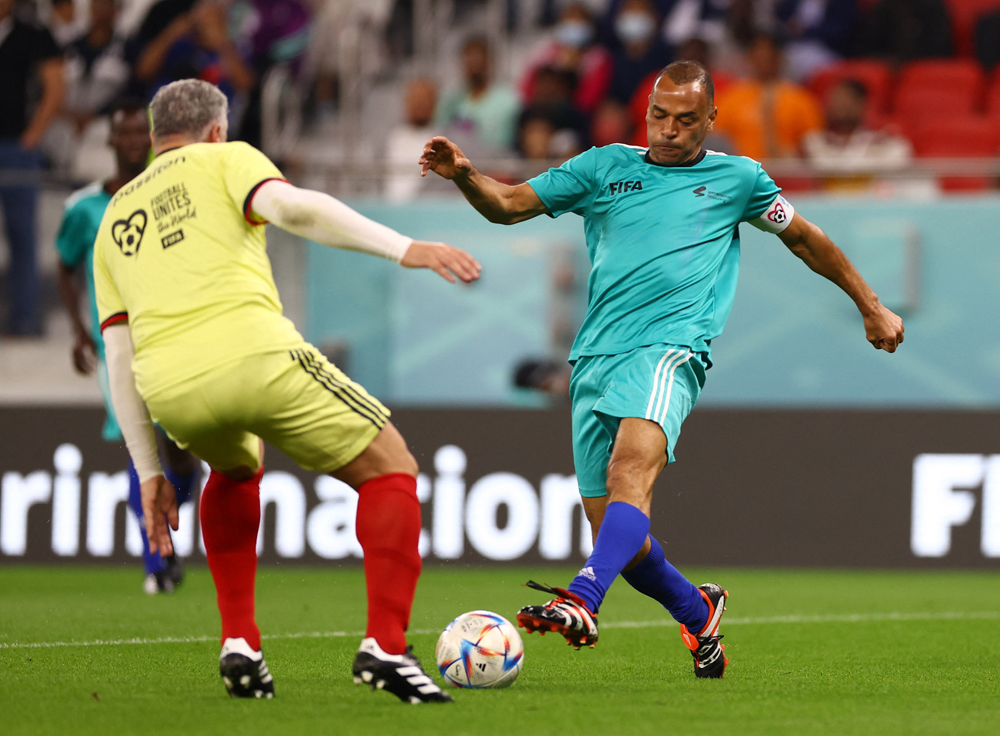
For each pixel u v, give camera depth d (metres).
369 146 48.97
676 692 13.99
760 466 33.34
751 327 35.31
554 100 43.31
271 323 12.28
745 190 15.48
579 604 12.82
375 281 35.94
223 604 13.11
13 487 33.34
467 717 11.92
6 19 39.41
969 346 34.81
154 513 12.84
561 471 32.84
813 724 11.88
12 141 36.66
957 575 32.09
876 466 33.00
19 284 35.53
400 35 54.53
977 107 45.88
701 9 49.22
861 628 21.48
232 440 12.53
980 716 12.47
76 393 35.91
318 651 18.02
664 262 15.13
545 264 35.59
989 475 32.53
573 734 11.15
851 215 35.16
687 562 33.38
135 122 24.61
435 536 33.03
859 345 35.03
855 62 48.16
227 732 11.12
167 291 12.32
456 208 35.94
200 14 41.97
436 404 35.91
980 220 34.72
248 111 42.19
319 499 32.69
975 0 50.44
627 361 14.86
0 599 25.41
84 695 13.46
